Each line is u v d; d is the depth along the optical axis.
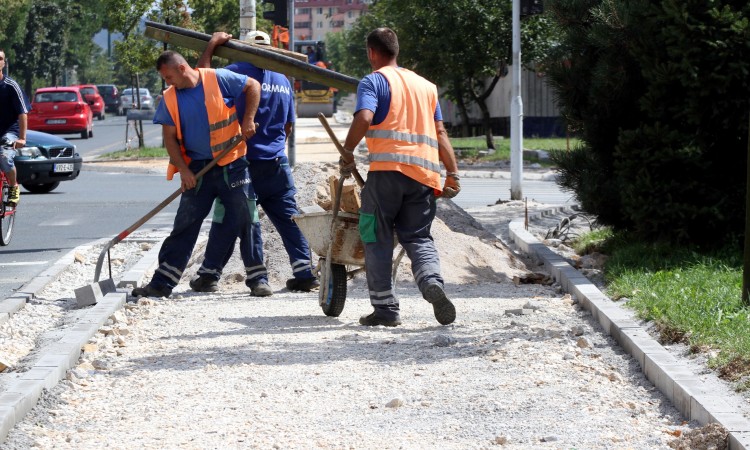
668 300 10.02
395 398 7.26
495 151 43.72
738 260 12.64
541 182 33.41
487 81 61.69
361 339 9.49
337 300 10.70
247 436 6.66
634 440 6.43
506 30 40.91
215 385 7.91
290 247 12.69
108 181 32.75
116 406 7.42
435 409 7.18
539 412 7.03
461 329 9.90
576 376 7.99
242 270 13.46
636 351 8.41
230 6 46.66
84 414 7.24
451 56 41.28
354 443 6.48
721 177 13.49
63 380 8.06
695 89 13.12
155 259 14.62
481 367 8.28
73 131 57.91
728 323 8.88
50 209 23.56
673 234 13.48
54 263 14.95
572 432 6.59
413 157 9.96
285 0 25.89
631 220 14.59
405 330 9.93
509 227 18.53
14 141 16.83
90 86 86.62
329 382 7.93
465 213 16.30
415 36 41.75
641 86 14.13
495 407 7.15
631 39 13.73
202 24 45.47
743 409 6.72
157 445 6.48
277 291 12.72
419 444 6.43
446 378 7.95
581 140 15.12
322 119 10.02
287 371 8.29
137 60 42.94
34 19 104.38
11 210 17.05
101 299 11.27
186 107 11.77
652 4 13.32
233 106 11.89
